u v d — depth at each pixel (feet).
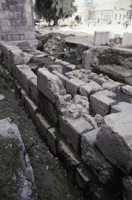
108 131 7.54
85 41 38.55
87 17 142.61
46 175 9.95
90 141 9.08
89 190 8.95
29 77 16.87
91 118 12.07
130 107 11.76
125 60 29.45
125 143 6.75
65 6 77.46
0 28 35.09
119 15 119.24
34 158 10.84
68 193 9.46
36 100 15.26
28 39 38.83
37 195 8.09
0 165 6.68
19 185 6.63
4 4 33.32
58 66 23.25
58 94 11.82
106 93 16.40
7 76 23.12
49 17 86.79
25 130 13.71
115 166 7.82
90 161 9.25
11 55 22.52
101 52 31.94
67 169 10.94
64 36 44.52
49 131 12.44
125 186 7.26
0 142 7.39
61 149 11.18
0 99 16.42
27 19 36.83
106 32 34.53
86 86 17.29
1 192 6.04
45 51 45.37
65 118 11.32
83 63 30.12
